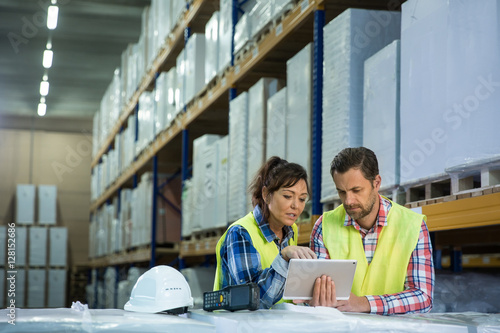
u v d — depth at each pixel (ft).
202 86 22.35
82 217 57.98
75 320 6.05
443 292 11.11
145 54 32.22
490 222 7.77
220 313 7.05
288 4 14.40
